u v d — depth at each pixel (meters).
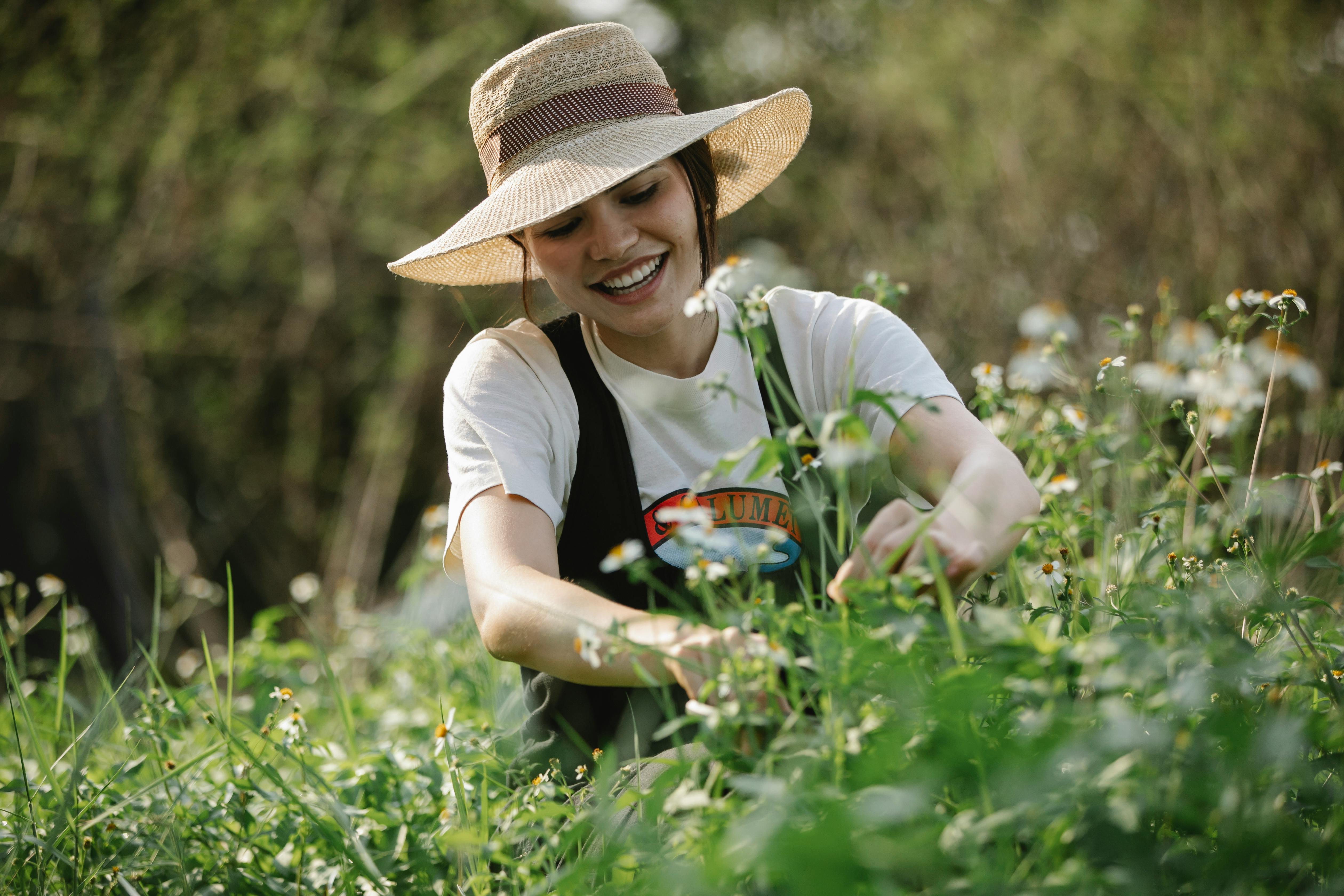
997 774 1.32
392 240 10.59
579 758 2.07
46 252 10.02
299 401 11.17
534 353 2.28
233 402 11.21
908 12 9.80
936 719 1.36
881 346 2.19
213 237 10.44
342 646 4.45
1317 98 7.30
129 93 9.79
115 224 10.10
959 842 1.27
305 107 10.23
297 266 10.96
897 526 1.59
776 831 1.20
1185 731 1.31
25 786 2.21
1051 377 2.48
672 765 1.57
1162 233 7.86
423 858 1.95
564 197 2.10
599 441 2.21
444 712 2.84
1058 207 8.36
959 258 8.72
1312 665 1.58
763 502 2.17
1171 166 8.00
